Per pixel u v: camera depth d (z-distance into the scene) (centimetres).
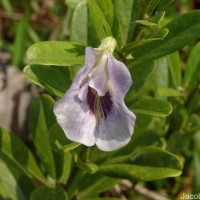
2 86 35
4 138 24
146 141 25
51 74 20
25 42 37
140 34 20
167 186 33
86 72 18
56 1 40
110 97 18
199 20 20
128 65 20
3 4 39
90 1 19
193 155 31
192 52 27
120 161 22
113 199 24
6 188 25
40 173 25
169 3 20
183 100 27
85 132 18
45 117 24
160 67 28
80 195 25
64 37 36
